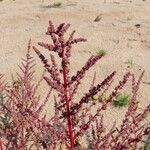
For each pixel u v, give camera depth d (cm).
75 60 861
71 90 225
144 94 706
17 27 1095
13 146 335
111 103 670
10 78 758
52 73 216
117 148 272
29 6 1325
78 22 1137
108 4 1320
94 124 585
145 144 517
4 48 934
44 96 698
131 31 1048
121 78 772
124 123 285
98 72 804
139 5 1314
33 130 294
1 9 1298
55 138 257
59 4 1305
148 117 598
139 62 852
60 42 203
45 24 1113
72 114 228
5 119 380
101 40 990
